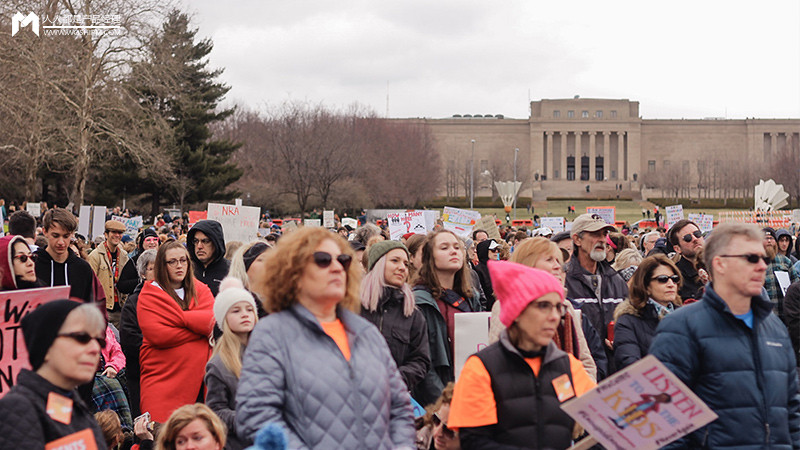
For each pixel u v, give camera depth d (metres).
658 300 7.01
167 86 42.72
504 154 139.50
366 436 4.08
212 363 6.21
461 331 6.99
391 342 6.64
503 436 4.62
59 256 8.41
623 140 141.38
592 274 7.96
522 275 4.69
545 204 123.12
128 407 7.74
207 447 5.41
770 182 37.72
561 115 140.00
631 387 4.20
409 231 17.38
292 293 4.29
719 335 5.00
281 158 72.44
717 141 140.25
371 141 94.81
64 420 3.98
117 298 12.45
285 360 4.14
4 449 3.77
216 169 63.75
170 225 28.75
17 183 61.22
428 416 5.86
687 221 9.32
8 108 38.59
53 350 3.96
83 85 40.97
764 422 4.90
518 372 4.70
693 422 4.17
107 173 59.12
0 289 6.49
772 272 10.41
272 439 3.44
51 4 38.59
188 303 7.86
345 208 73.69
